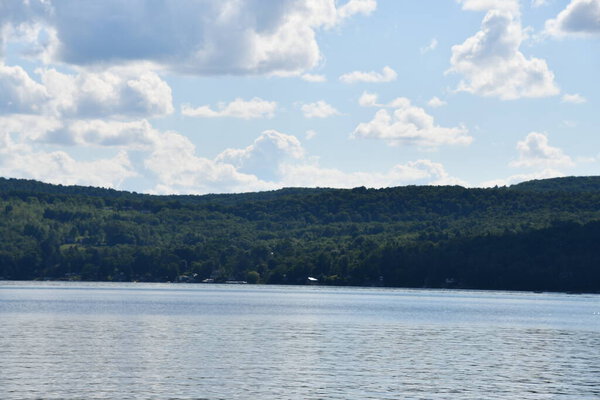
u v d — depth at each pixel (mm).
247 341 113188
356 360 93938
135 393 72500
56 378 79125
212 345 107312
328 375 82938
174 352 99000
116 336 117250
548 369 89062
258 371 84875
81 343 107188
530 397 73250
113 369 84812
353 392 74188
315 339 117375
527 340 120688
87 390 73562
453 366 90250
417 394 73750
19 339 111125
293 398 71250
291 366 88625
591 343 117125
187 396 71562
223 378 80375
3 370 83250
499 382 80250
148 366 87188
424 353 101750
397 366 89688
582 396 73938
